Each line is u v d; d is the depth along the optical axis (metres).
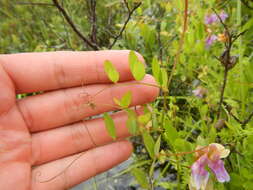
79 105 0.10
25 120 0.10
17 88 0.10
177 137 0.08
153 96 0.10
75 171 0.10
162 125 0.09
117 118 0.10
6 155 0.10
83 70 0.10
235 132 0.10
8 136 0.10
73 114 0.11
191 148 0.08
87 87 0.10
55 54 0.10
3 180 0.09
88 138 0.11
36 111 0.10
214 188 0.09
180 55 0.13
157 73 0.08
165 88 0.08
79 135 0.11
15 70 0.10
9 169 0.10
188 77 0.15
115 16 0.20
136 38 0.15
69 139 0.11
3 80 0.10
